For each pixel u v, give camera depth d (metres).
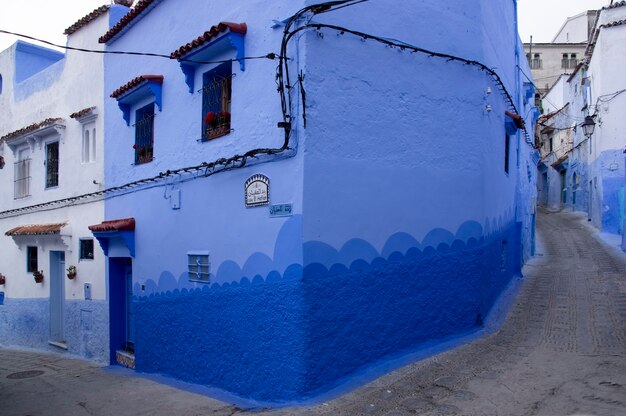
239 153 6.97
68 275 11.70
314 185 6.08
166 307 8.48
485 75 8.62
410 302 7.09
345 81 6.48
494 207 9.54
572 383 5.69
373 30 6.84
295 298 5.95
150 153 9.48
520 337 7.70
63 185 12.25
